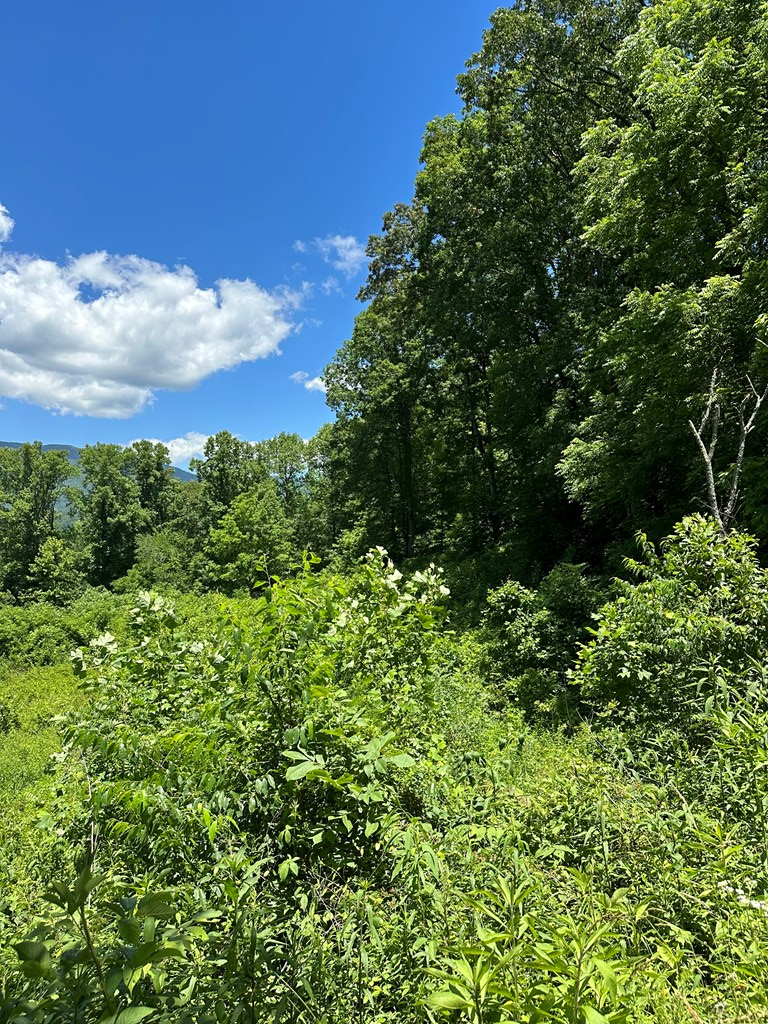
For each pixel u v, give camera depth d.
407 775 3.09
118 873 2.89
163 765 3.21
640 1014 1.65
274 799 2.76
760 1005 1.68
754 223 6.88
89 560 46.56
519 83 14.16
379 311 26.36
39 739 9.12
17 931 2.60
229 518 32.47
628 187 8.67
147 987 1.55
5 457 49.59
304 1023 1.78
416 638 4.21
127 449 56.12
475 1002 1.32
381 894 2.44
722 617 4.32
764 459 6.55
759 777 2.80
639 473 9.18
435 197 16.88
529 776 4.16
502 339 15.82
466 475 24.69
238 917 1.98
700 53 7.97
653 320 7.76
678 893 2.27
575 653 7.99
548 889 2.35
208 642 3.96
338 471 30.78
